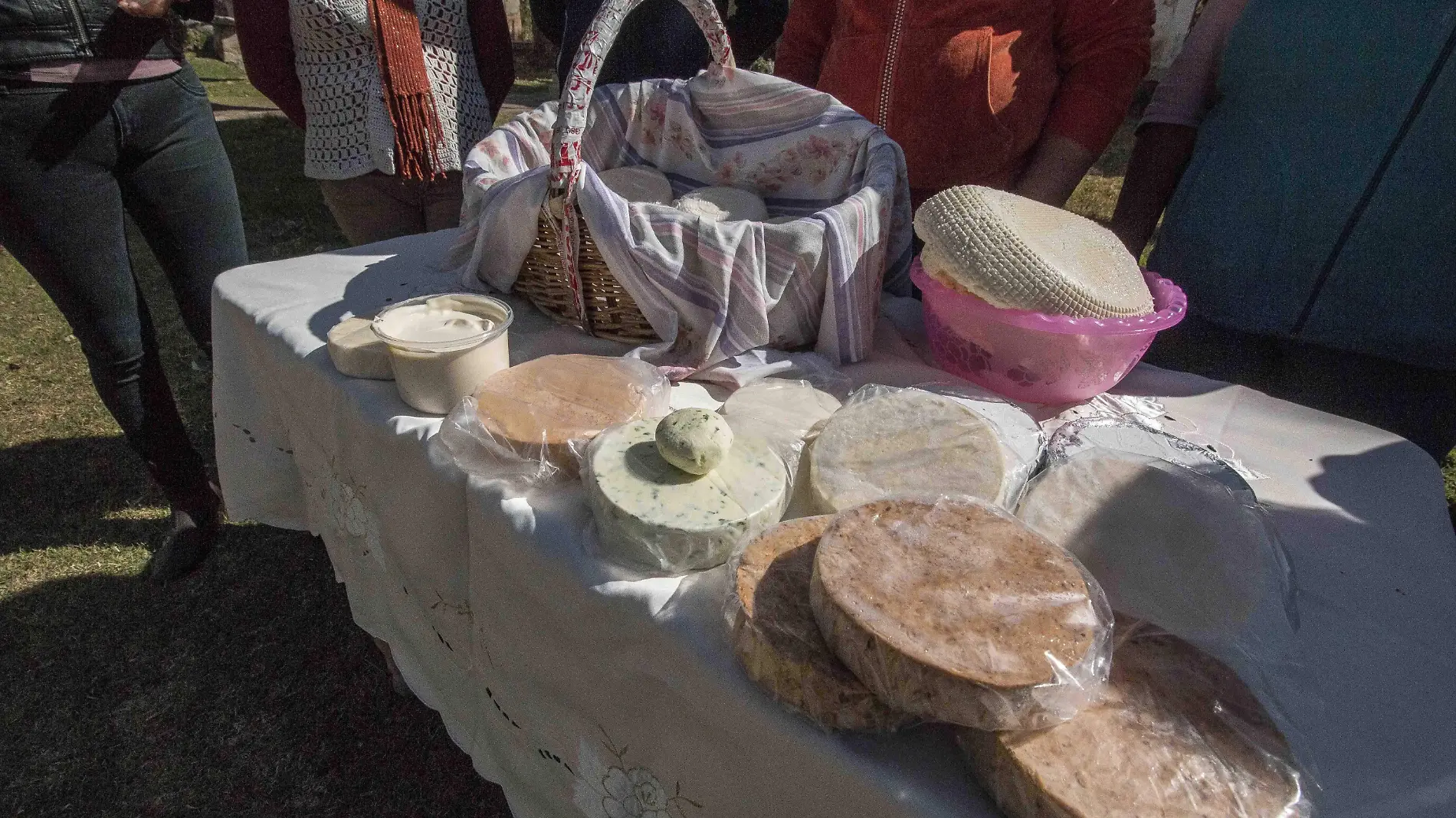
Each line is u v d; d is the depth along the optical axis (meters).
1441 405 1.19
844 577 0.57
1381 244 1.14
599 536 0.76
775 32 2.22
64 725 1.60
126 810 1.45
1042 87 1.49
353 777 1.52
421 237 1.54
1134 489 0.73
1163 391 1.11
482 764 1.11
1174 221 1.40
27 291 3.50
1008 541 0.62
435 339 0.95
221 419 1.35
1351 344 1.21
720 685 0.63
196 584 1.96
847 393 1.02
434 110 1.86
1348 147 1.16
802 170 1.41
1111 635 0.56
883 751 0.58
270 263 1.39
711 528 0.68
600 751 0.84
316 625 1.85
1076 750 0.51
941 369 1.11
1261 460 0.94
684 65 2.11
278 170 4.97
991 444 0.78
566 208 1.00
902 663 0.52
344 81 1.82
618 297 1.09
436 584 1.01
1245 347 1.34
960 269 0.93
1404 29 1.08
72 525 2.13
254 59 1.84
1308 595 0.74
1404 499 0.88
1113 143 6.04
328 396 1.07
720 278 1.00
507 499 0.82
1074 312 0.90
